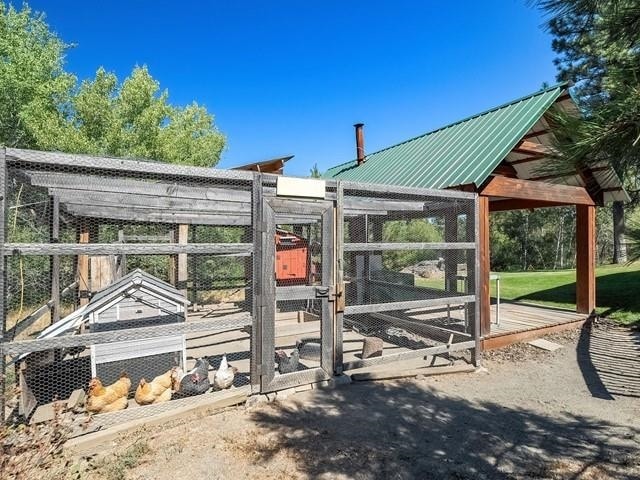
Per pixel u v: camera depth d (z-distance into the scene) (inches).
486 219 262.1
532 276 649.6
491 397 187.2
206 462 124.3
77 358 192.1
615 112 72.8
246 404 168.1
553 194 307.1
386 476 118.5
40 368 163.8
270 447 134.8
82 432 134.0
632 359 249.1
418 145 383.9
